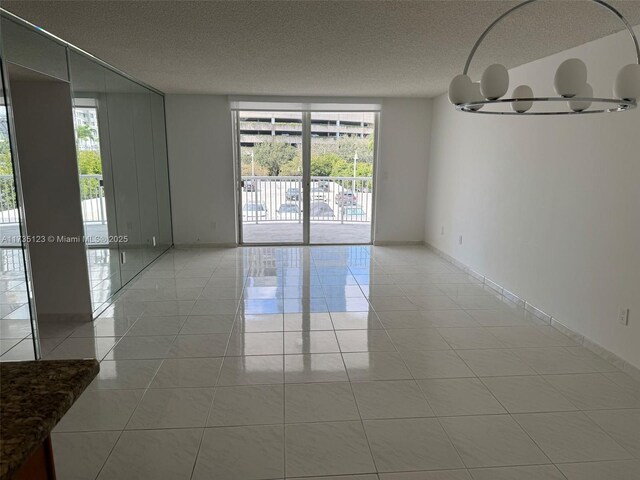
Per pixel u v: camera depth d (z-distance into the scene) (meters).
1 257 2.67
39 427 0.89
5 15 2.59
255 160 6.65
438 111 6.12
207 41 3.26
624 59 2.84
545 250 3.69
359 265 5.61
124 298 4.27
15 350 2.78
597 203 3.08
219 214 6.51
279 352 3.10
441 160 6.04
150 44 3.35
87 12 2.62
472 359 3.01
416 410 2.40
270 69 4.30
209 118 6.19
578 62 1.64
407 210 6.73
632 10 2.47
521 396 2.55
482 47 3.35
